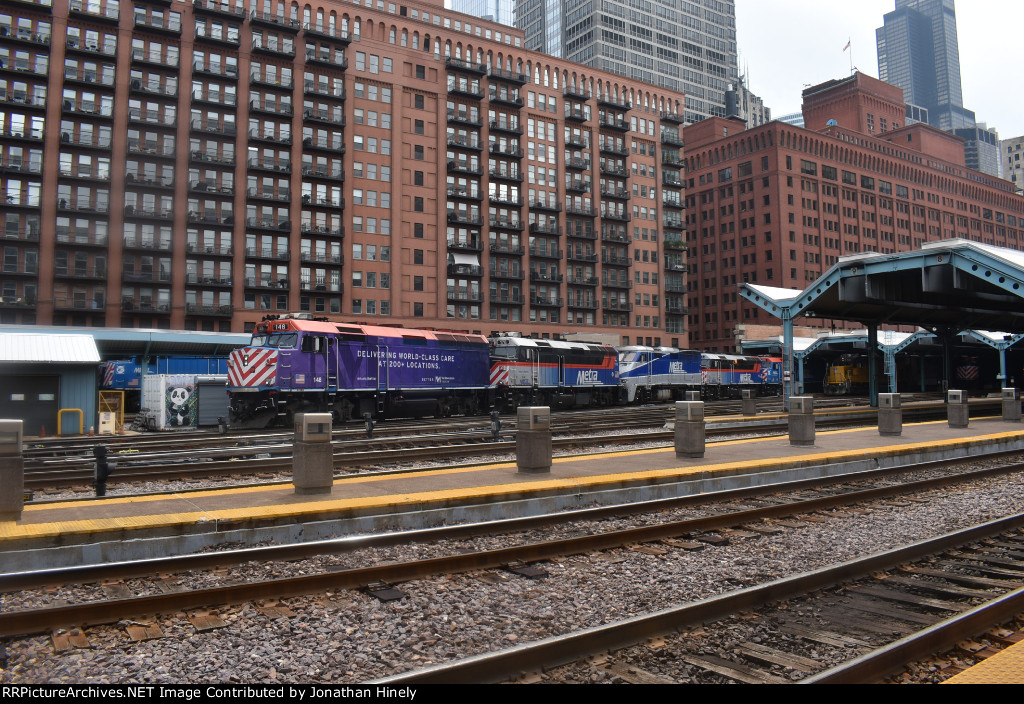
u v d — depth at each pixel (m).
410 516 10.30
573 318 86.62
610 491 12.28
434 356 33.06
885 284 26.81
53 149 59.50
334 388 28.31
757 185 108.69
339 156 70.38
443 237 75.00
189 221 63.47
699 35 168.75
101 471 11.52
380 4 79.56
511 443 19.94
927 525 10.20
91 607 6.05
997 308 31.52
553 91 86.06
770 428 25.48
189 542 8.84
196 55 64.94
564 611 6.49
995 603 5.85
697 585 7.30
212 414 31.69
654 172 95.25
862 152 119.62
